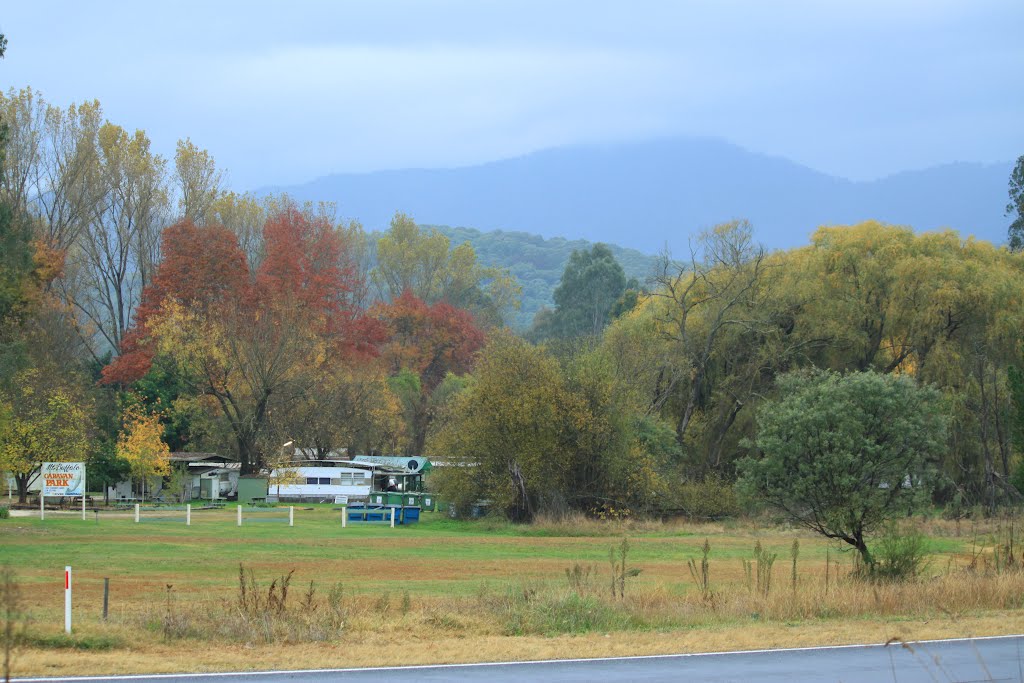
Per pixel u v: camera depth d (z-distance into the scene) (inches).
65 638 1232.2
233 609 1417.3
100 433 5177.2
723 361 4803.2
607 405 4185.5
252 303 6437.0
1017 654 1202.6
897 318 4252.0
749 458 2174.0
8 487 4945.9
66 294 6378.0
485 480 4212.6
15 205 5940.0
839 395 2076.8
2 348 3302.2
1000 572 1775.3
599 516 4151.1
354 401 6038.4
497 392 4185.5
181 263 6279.5
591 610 1483.8
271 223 7317.9
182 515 4261.8
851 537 2129.7
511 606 1521.9
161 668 1101.7
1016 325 4074.8
